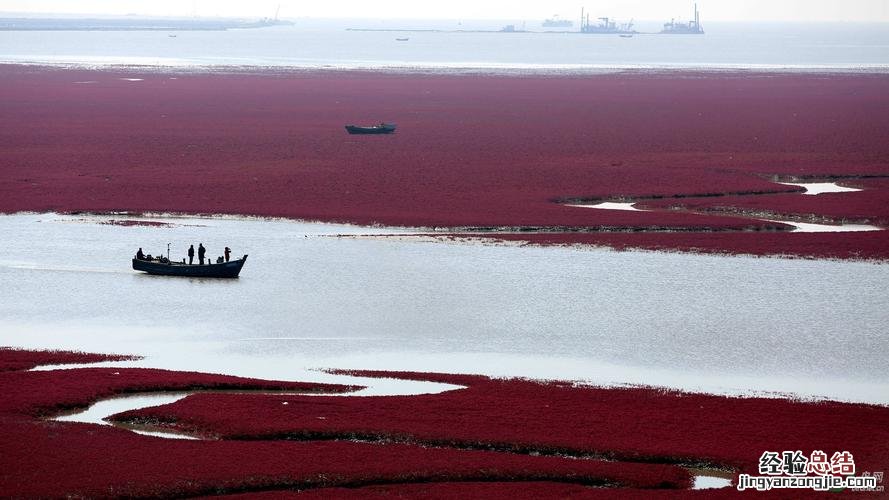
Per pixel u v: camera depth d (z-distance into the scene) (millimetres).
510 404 149375
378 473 127938
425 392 155125
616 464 131875
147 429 140875
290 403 147875
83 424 139750
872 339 183500
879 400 156000
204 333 183125
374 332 184875
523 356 173625
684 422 144000
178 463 129375
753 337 183750
